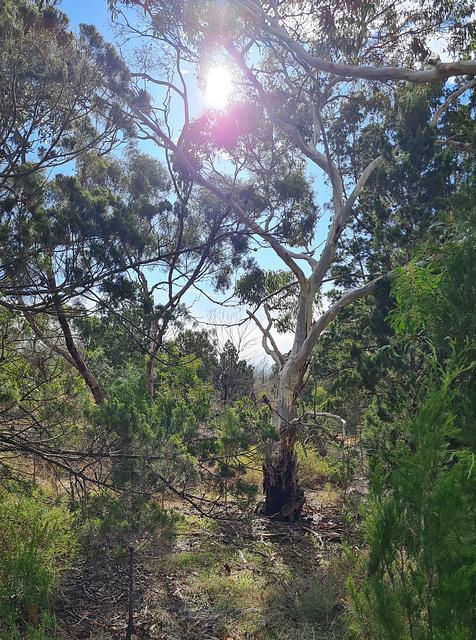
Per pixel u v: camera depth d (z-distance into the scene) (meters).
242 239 8.10
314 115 10.77
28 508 5.20
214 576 5.66
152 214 7.13
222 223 8.31
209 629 4.49
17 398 5.29
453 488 2.15
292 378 9.80
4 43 5.31
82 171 8.70
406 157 9.14
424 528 2.21
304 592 5.12
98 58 6.07
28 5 5.85
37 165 5.48
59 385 6.06
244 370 17.91
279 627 4.50
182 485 6.40
